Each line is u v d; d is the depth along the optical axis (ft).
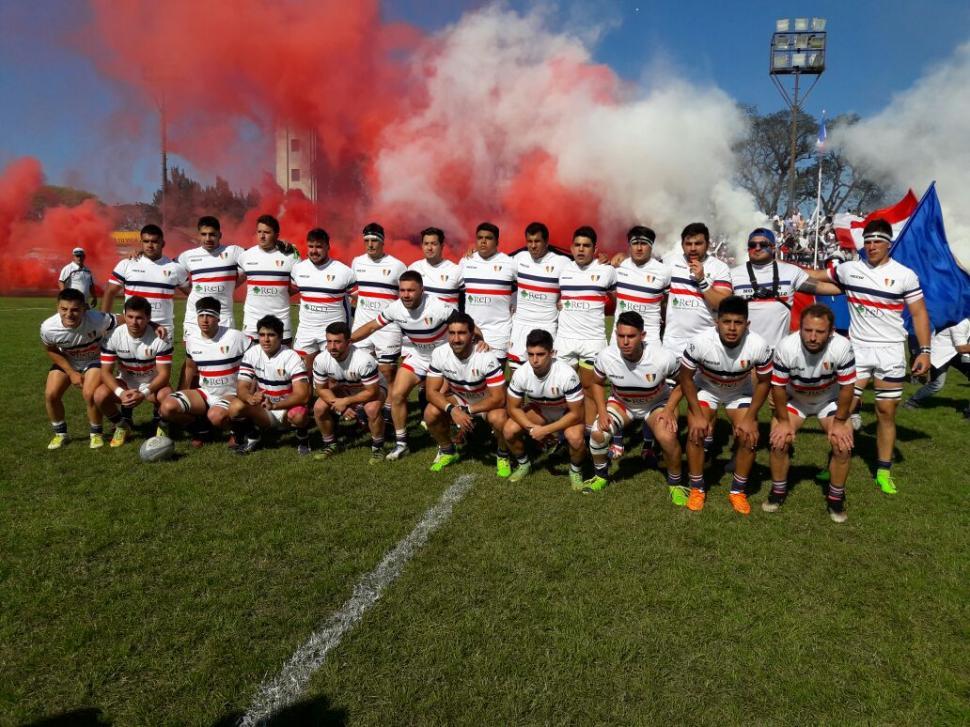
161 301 22.81
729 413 16.44
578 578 11.76
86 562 12.27
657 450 19.77
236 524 14.01
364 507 15.15
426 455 19.54
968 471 17.88
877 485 16.78
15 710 8.34
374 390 18.72
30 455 18.84
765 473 18.04
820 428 22.59
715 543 13.28
